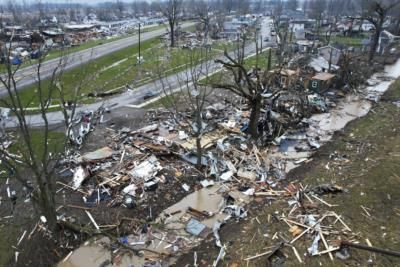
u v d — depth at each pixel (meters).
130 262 15.98
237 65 26.16
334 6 130.38
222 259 15.48
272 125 29.30
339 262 14.78
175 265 15.65
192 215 19.19
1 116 28.42
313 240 16.05
